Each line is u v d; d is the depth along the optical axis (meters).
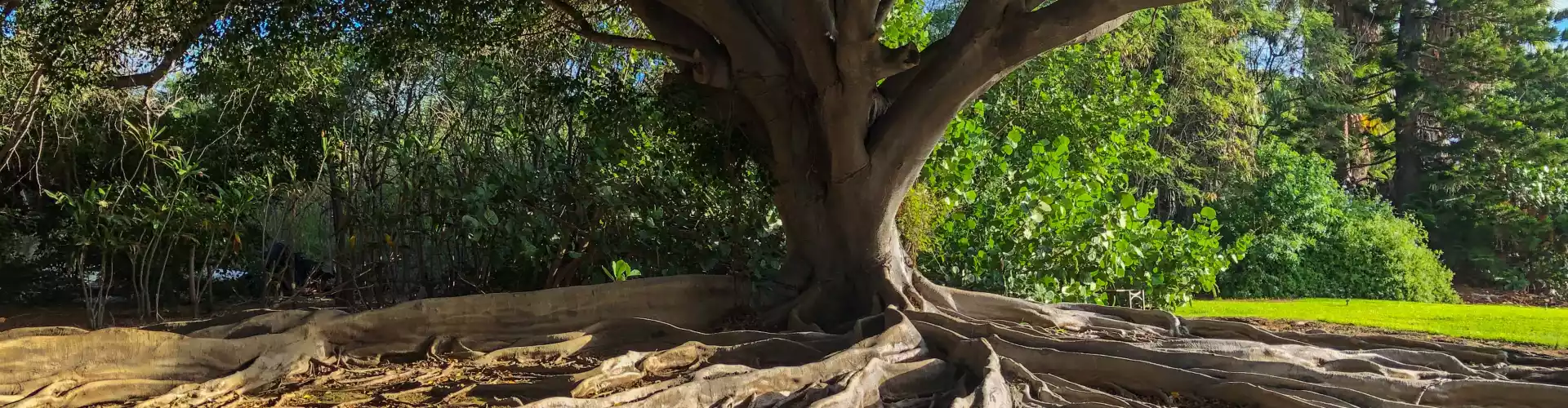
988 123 13.98
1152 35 19.03
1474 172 22.02
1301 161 20.44
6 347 5.02
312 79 9.79
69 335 5.32
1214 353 6.60
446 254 10.18
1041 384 5.94
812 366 5.86
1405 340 7.51
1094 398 5.74
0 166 9.74
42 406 4.87
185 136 10.52
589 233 9.23
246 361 5.97
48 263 11.30
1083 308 9.28
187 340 5.76
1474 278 21.41
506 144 10.33
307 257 11.98
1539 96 26.61
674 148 9.25
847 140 7.82
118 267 10.30
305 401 5.38
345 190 9.70
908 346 6.70
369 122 10.00
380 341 6.83
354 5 7.87
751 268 9.08
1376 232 18.02
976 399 5.20
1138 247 10.92
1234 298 17.62
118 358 5.43
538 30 9.52
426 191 9.04
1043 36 7.02
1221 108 20.69
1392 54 23.89
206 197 9.84
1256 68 24.94
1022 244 10.35
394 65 8.71
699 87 8.50
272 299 10.10
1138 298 11.57
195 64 9.29
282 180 10.43
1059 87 14.43
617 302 8.08
